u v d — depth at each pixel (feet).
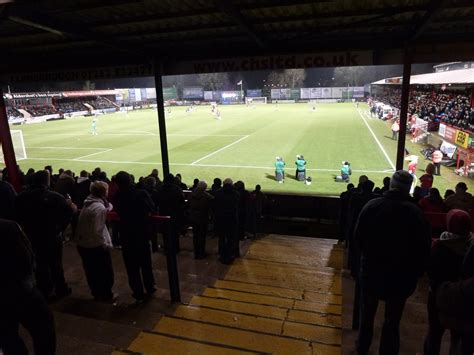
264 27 23.11
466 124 70.13
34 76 33.42
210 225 30.30
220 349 11.96
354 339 12.97
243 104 286.05
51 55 31.32
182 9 19.52
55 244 15.16
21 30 23.02
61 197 14.71
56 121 182.09
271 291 17.94
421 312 15.33
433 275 9.82
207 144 89.66
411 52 24.34
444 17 20.77
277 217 36.68
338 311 15.70
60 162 74.69
